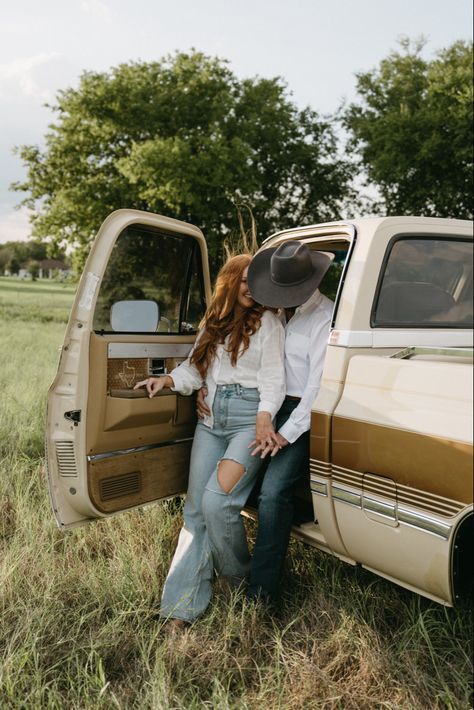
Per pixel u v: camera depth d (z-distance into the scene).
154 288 3.24
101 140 28.16
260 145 29.20
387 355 2.60
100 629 2.74
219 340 2.98
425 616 2.61
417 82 27.97
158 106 26.73
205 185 24.70
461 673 2.36
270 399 2.86
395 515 2.32
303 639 2.67
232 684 2.46
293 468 2.86
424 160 24.81
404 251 2.68
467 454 2.04
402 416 2.28
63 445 2.85
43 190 29.58
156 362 3.12
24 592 3.04
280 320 3.20
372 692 2.36
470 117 23.33
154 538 3.50
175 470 3.21
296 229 3.27
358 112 28.83
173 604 2.84
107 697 2.32
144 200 27.19
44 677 2.41
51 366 8.97
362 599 2.88
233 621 2.69
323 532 2.73
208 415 3.04
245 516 3.73
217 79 27.34
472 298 2.84
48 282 64.50
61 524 2.89
